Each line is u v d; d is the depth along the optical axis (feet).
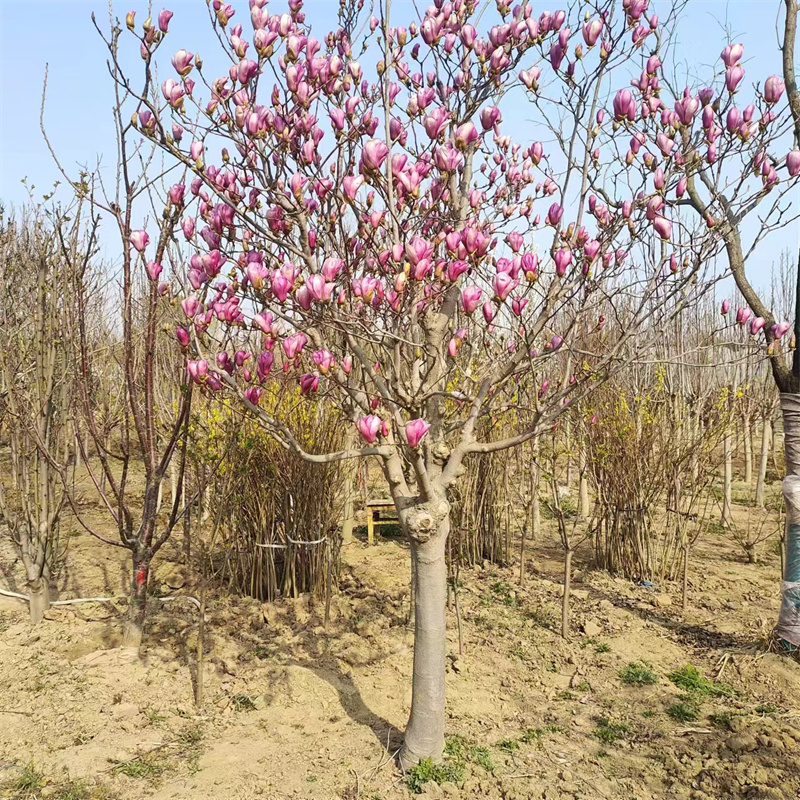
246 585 17.17
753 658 14.25
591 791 10.08
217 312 8.90
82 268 13.09
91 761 10.44
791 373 14.40
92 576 17.94
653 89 10.18
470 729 11.62
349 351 10.05
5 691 12.21
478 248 7.85
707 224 9.36
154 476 13.60
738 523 26.53
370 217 8.23
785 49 13.55
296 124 9.07
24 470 14.92
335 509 17.65
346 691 12.81
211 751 10.86
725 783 10.29
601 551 20.88
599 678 13.80
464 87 10.28
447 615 16.67
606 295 9.37
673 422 20.21
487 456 20.44
